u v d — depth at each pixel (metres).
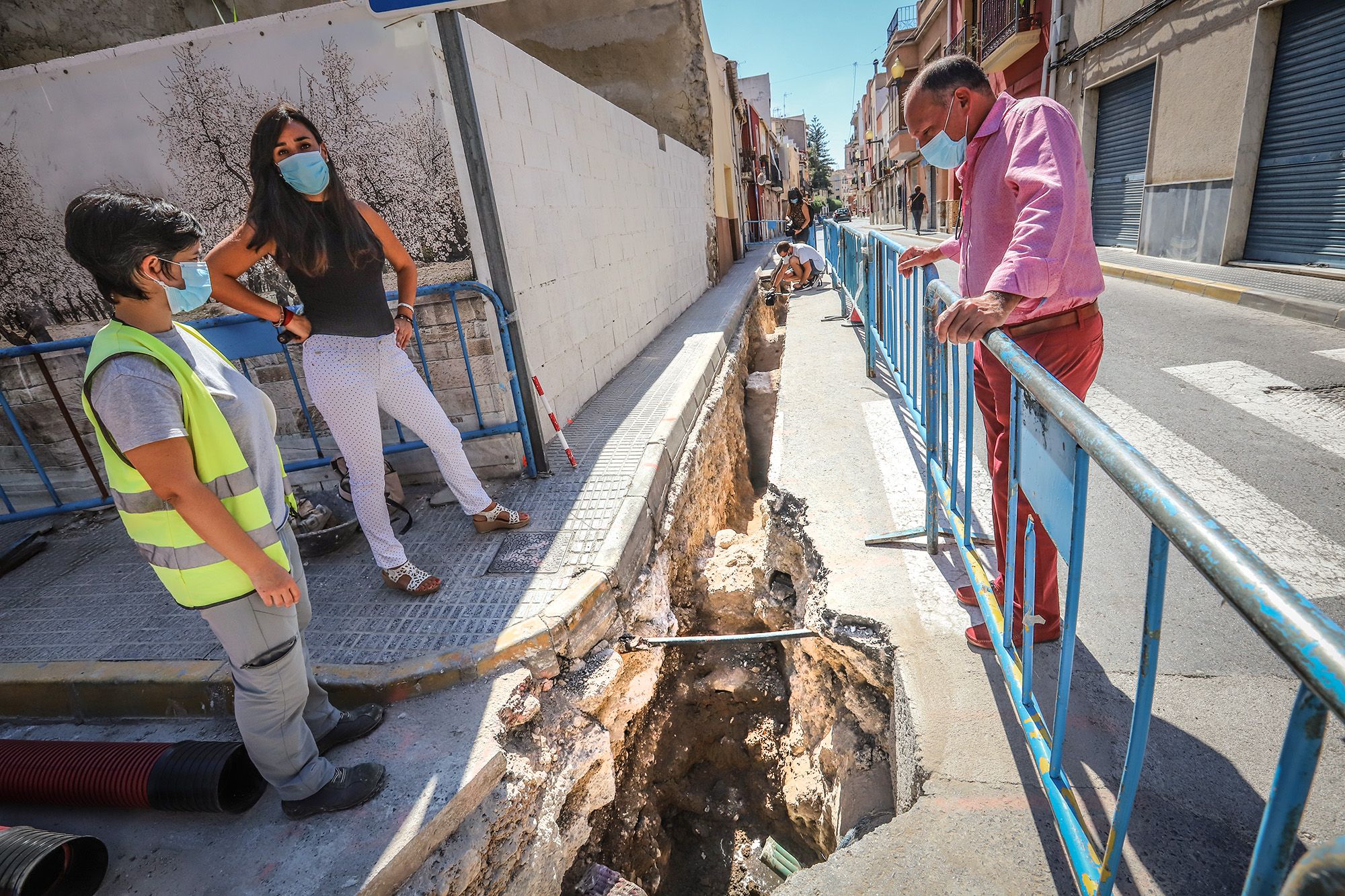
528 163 4.37
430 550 3.32
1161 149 10.80
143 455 1.46
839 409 4.95
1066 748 1.92
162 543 1.62
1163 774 1.82
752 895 3.06
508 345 3.78
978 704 2.14
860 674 2.66
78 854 1.86
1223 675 2.14
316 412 4.04
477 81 3.69
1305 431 3.89
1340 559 2.68
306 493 3.63
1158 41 10.64
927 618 2.57
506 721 2.32
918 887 1.64
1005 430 2.09
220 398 1.72
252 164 2.47
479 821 2.05
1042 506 1.60
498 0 3.18
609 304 6.15
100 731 2.50
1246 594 0.83
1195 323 6.75
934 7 23.86
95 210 1.45
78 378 4.04
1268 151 8.84
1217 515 3.09
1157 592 1.11
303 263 2.57
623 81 13.02
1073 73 13.55
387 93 3.40
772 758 3.46
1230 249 9.38
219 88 3.41
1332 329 6.01
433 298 3.75
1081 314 1.99
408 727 2.28
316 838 1.90
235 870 1.84
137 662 2.62
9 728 2.56
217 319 3.59
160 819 2.05
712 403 6.00
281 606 1.71
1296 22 8.22
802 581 3.42
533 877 2.20
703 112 13.07
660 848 3.21
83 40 5.61
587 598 2.82
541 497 3.76
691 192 11.51
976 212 2.09
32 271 3.80
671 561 3.94
